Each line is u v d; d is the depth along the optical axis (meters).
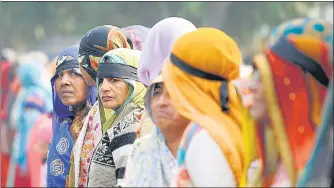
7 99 16.86
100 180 9.02
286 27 6.85
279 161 6.82
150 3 48.94
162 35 8.88
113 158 8.91
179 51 7.35
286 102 6.75
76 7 51.72
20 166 15.91
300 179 6.73
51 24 53.22
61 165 10.52
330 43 6.75
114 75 9.11
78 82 10.43
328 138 6.71
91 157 9.24
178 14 48.81
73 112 10.59
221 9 48.66
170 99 7.52
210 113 7.21
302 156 6.74
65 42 53.06
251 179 6.94
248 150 6.96
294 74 6.75
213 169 6.95
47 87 16.27
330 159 6.75
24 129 15.89
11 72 17.48
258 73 6.82
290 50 6.76
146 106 7.64
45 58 20.92
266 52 6.84
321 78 6.76
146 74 8.98
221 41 7.37
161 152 7.69
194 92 7.28
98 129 9.52
